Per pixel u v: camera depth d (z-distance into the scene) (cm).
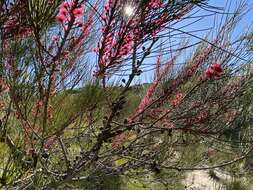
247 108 376
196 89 320
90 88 242
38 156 246
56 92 237
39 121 247
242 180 820
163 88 331
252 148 367
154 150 392
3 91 238
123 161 446
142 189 625
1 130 247
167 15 216
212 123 346
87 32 221
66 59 223
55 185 268
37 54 203
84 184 427
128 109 336
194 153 534
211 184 875
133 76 244
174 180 675
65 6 193
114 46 229
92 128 294
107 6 222
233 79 346
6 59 211
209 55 324
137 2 215
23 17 202
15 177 257
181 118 321
